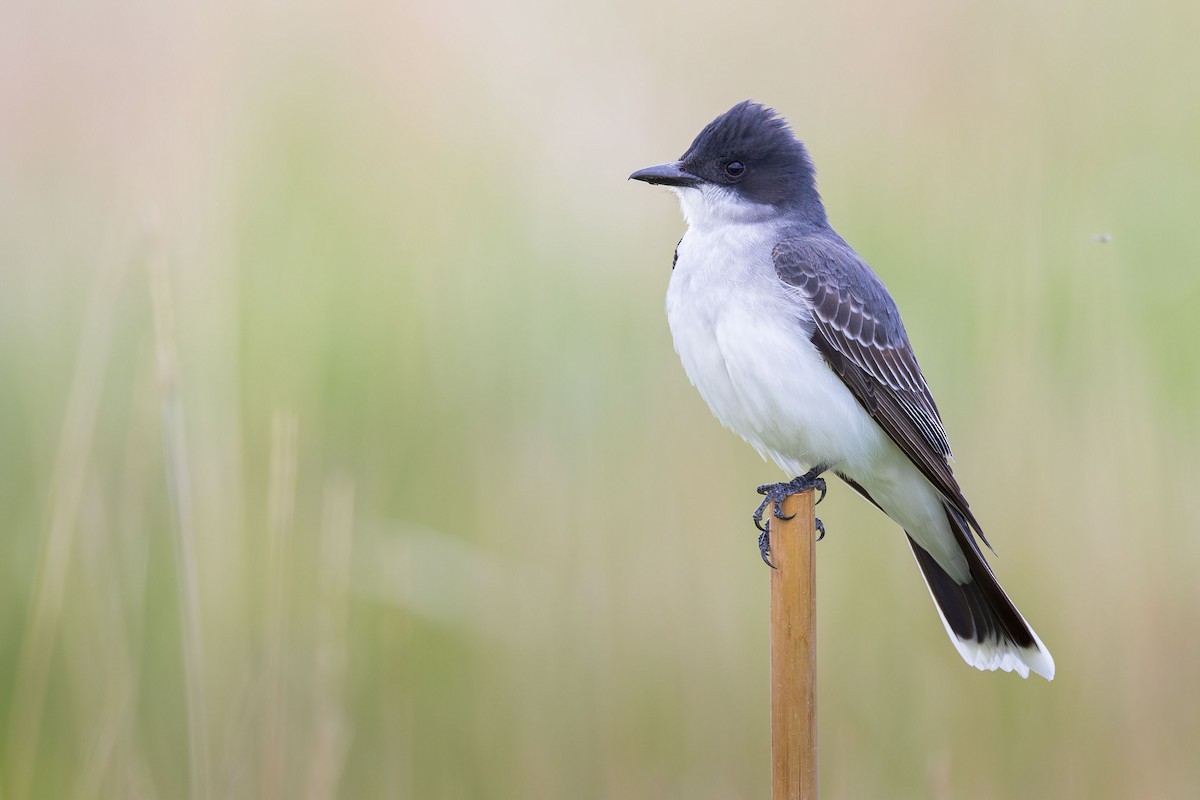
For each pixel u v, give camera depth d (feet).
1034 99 43.09
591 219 44.11
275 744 31.55
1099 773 35.04
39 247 42.80
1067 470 38.55
